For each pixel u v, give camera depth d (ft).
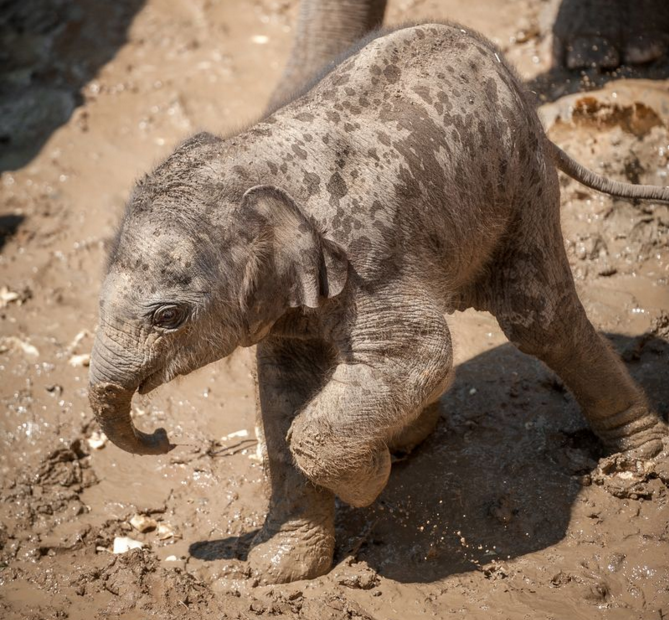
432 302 35.91
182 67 77.92
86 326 56.54
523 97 39.27
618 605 37.83
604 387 42.75
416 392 35.55
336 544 41.60
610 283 54.39
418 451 45.80
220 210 33.09
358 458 35.53
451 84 36.81
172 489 46.21
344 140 34.65
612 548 40.04
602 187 43.32
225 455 47.57
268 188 32.83
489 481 43.73
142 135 71.67
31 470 47.42
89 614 38.75
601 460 43.42
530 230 39.58
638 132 58.65
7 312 57.72
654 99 58.59
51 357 54.19
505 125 37.73
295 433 35.73
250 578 39.68
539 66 68.28
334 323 35.01
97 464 48.11
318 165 34.17
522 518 41.81
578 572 39.01
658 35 65.21
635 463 43.19
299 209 32.91
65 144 71.67
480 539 41.29
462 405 48.16
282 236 33.17
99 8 86.22
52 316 57.36
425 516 42.55
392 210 34.58
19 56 81.51
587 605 37.88
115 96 75.82
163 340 33.32
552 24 68.74
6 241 63.62
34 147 72.28
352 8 59.67
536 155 39.04
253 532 42.80
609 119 58.90
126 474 47.37
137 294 32.81
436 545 41.19
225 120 71.20
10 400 51.44
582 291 53.78
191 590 39.19
